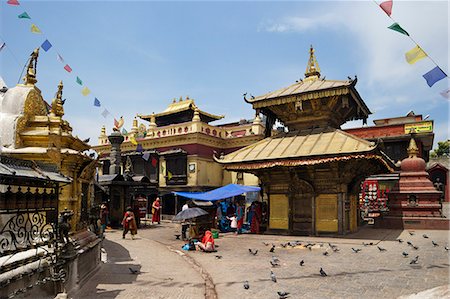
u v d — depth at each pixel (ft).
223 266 37.58
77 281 26.50
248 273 33.86
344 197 61.98
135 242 57.31
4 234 22.97
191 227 56.65
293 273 33.30
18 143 27.86
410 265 35.68
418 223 70.18
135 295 25.81
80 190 31.48
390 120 116.26
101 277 31.30
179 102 129.18
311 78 75.10
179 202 109.19
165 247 53.01
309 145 63.57
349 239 55.83
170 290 27.58
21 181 19.70
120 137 95.76
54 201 23.09
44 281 20.34
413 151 79.15
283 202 67.31
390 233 63.67
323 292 26.76
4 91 35.81
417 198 72.79
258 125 111.24
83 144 33.58
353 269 34.40
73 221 30.04
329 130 67.15
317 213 63.10
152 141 117.19
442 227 68.39
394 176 103.96
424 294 20.83
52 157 26.96
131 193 94.53
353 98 66.69
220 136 117.70
